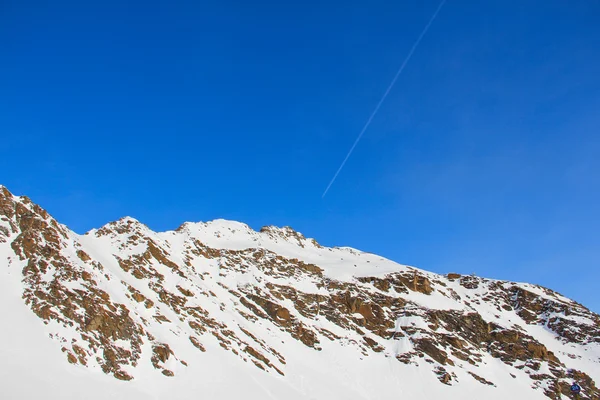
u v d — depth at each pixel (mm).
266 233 178625
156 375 56562
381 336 107250
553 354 111875
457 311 120688
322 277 128625
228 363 66875
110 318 60812
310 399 67438
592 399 99812
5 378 43594
